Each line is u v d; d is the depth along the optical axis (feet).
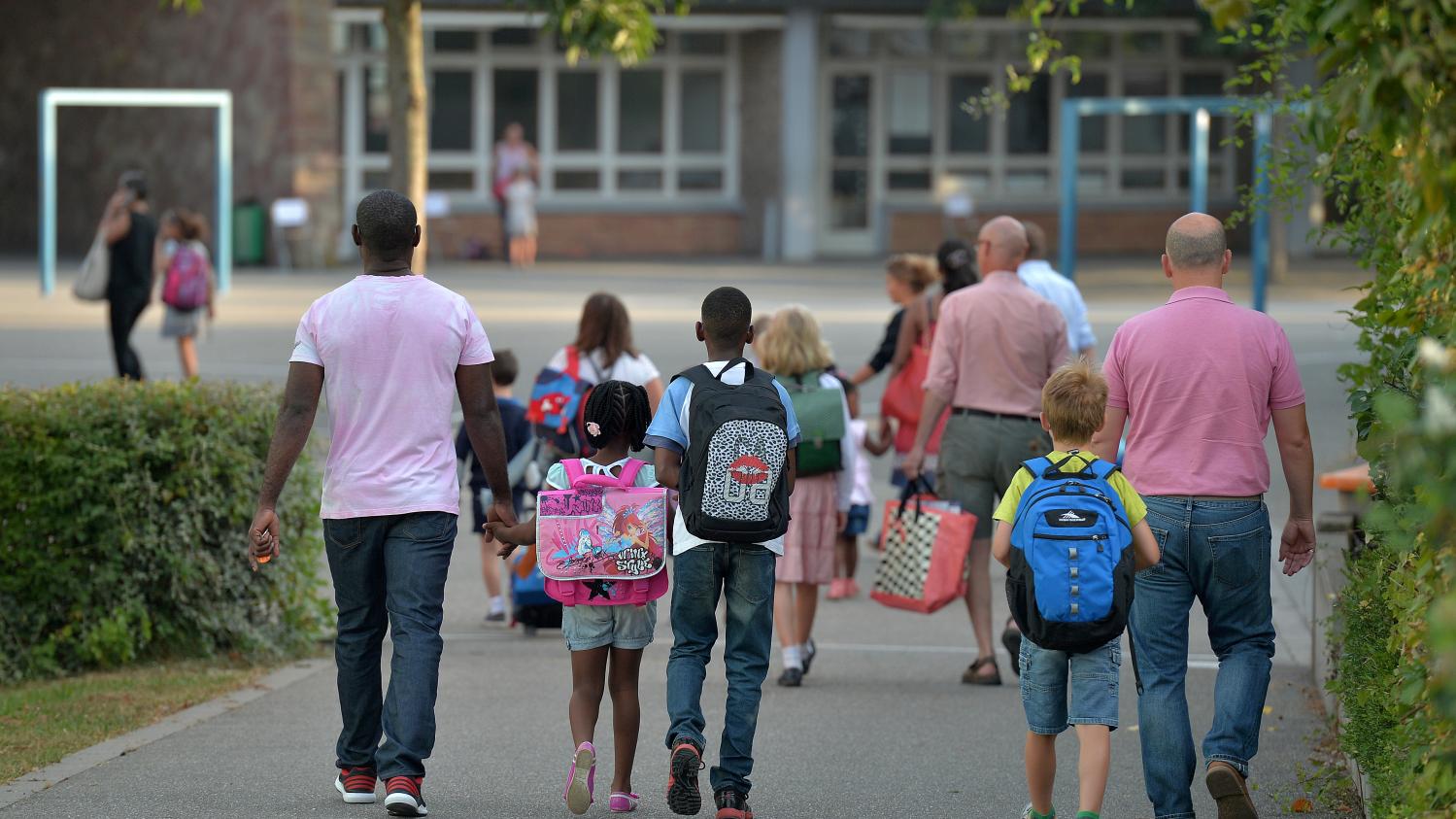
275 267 378.73
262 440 98.73
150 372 209.77
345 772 69.05
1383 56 39.27
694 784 64.13
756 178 433.48
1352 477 88.07
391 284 67.15
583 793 65.21
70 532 92.53
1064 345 93.61
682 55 434.30
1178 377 64.23
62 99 307.58
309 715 84.89
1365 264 71.67
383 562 67.51
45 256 306.76
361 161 419.54
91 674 94.38
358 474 66.13
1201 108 242.99
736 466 65.57
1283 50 76.54
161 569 95.45
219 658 98.22
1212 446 63.93
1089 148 452.35
